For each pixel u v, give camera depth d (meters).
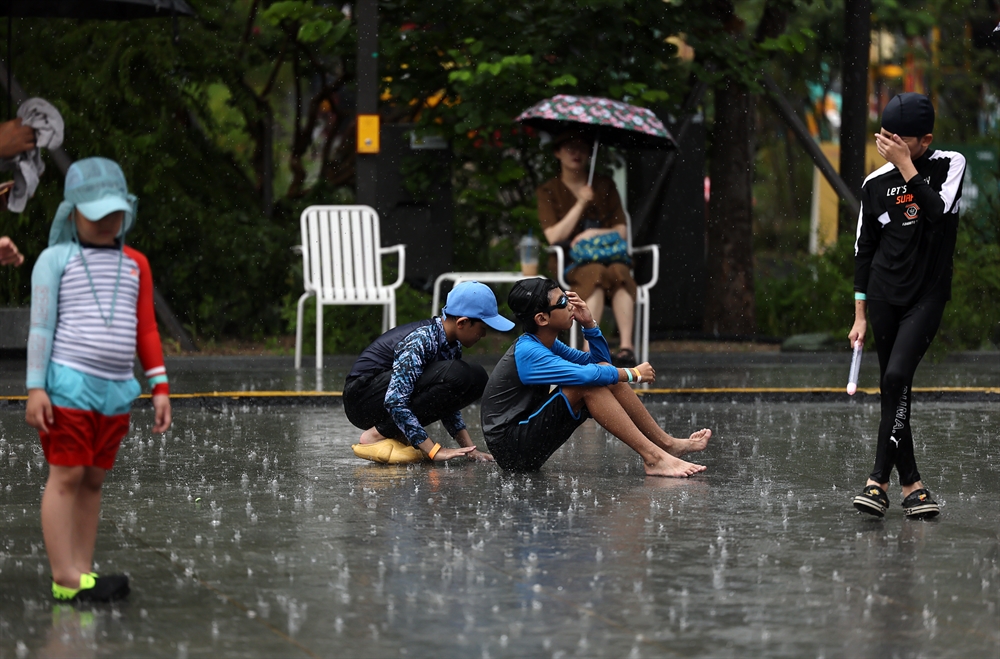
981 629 8.80
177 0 23.92
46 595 9.57
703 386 23.72
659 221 32.75
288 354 29.00
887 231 12.70
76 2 22.84
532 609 9.23
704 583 10.00
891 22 42.03
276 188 40.47
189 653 8.20
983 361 29.48
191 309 31.12
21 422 19.38
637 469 15.61
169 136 32.53
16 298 29.84
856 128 32.53
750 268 33.69
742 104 33.75
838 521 12.47
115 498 13.53
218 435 18.36
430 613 9.12
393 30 30.53
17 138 12.95
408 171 29.77
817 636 8.61
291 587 9.83
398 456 15.98
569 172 26.78
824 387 23.55
